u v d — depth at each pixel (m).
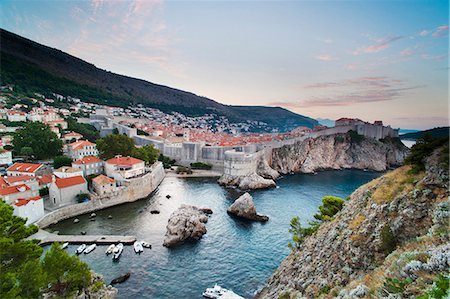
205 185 112.50
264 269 48.56
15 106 149.25
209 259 51.28
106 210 75.44
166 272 46.66
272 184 110.62
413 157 26.41
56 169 83.12
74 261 29.92
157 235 60.25
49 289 29.23
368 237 23.92
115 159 91.19
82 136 134.50
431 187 22.67
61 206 69.06
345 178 131.62
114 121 183.38
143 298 40.22
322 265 26.78
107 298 38.12
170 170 135.88
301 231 39.69
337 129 180.25
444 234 18.38
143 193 88.88
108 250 51.91
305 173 147.12
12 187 62.50
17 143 98.44
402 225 21.92
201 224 62.28
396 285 15.88
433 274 15.38
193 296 41.16
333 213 40.88
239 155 115.19
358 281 19.80
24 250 25.48
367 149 171.88
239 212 74.31
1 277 21.53
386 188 26.56
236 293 41.91
